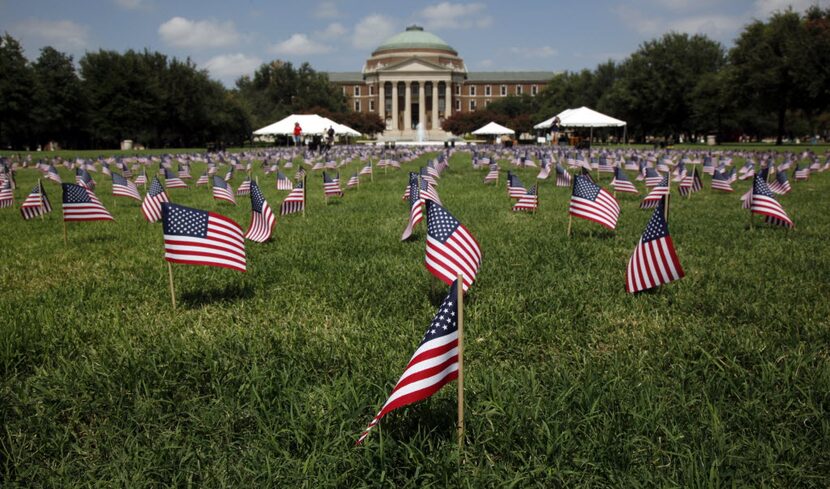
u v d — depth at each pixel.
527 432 3.23
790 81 50.41
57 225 10.78
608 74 88.44
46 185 20.19
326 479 2.87
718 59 71.56
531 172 23.77
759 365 3.97
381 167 28.09
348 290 5.93
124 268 7.21
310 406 3.53
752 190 9.06
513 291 5.84
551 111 92.88
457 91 145.12
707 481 2.76
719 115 68.25
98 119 70.38
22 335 4.64
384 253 7.76
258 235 8.51
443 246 5.05
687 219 10.45
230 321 5.16
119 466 3.08
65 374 3.99
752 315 5.04
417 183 8.18
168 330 4.90
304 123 46.00
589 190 8.59
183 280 6.52
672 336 4.60
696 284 6.03
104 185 19.72
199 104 76.31
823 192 14.84
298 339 4.61
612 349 4.43
